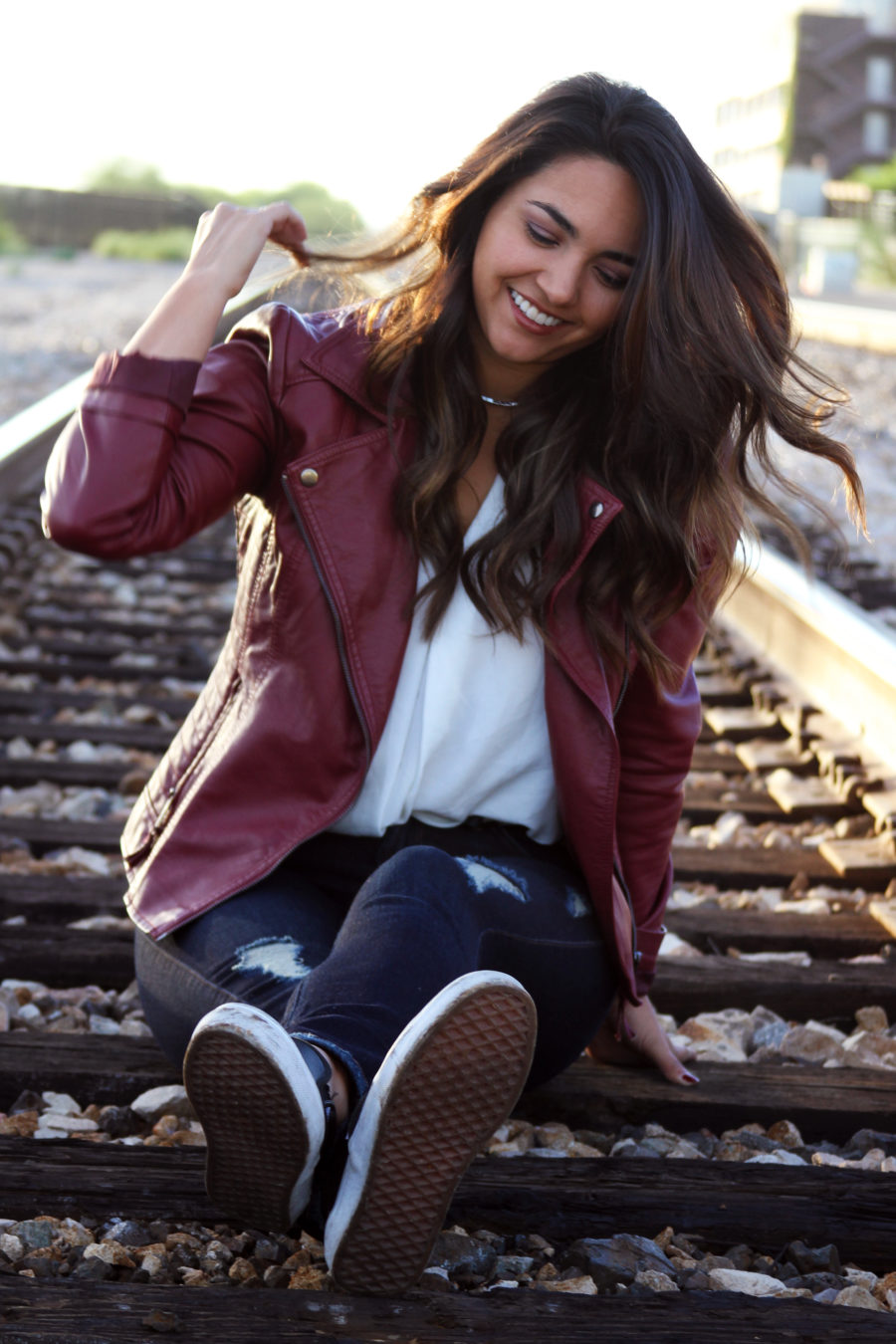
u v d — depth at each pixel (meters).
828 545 7.28
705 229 1.88
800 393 2.04
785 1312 1.66
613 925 2.03
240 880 1.91
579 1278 1.75
